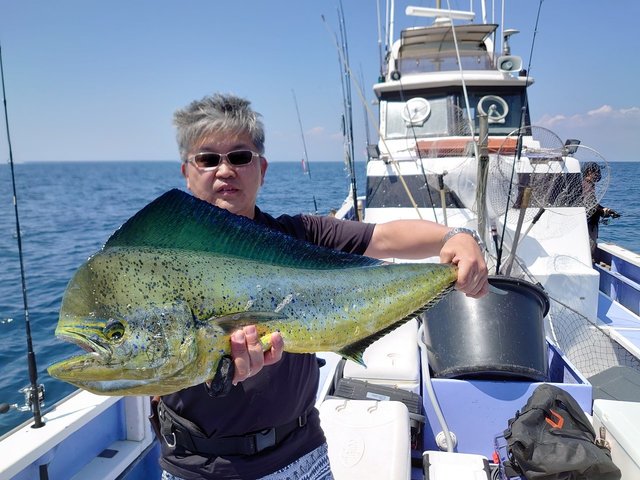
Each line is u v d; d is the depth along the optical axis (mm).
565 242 4758
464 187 5094
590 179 4895
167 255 1526
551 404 2711
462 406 3059
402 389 3184
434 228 2051
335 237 2086
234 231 1652
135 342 1403
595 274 4574
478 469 2646
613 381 3764
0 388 5781
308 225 2096
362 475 2324
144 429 2967
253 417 1698
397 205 5586
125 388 1414
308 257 1757
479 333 3135
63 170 181750
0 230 19688
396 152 5941
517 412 2846
